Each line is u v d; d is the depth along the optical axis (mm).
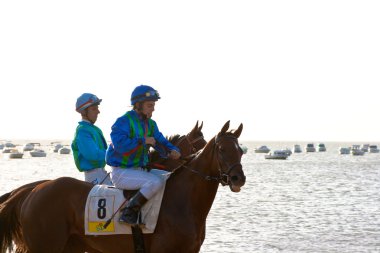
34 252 10633
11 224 10953
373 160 171125
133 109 10664
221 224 31422
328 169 114438
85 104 11914
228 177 9734
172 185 10469
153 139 10352
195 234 10156
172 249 10133
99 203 10477
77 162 11914
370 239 26109
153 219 10188
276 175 93125
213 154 10102
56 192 10672
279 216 35750
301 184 70375
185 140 13430
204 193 10234
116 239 10438
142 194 10156
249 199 49062
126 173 10422
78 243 10898
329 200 48094
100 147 12055
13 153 183875
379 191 58844
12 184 66562
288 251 23000
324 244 24672
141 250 10281
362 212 38438
